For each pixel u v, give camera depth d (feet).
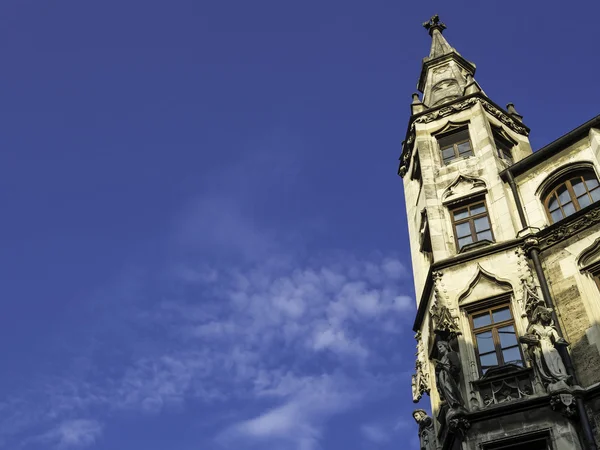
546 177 91.81
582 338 74.74
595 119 90.74
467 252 88.22
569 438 66.69
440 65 128.47
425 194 98.43
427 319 91.30
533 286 80.53
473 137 103.96
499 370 74.84
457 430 71.00
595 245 80.28
